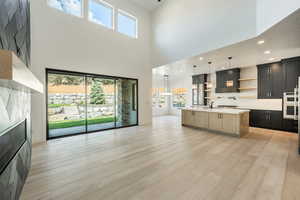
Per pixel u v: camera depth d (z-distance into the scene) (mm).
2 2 1283
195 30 4617
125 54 5734
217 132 4801
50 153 3025
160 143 3713
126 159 2738
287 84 4797
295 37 3227
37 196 1696
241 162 2594
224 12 3820
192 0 4699
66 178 2082
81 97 4820
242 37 3443
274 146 3455
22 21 1946
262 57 4773
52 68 3951
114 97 5641
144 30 6402
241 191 1786
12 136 1413
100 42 4980
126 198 1668
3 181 1190
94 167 2422
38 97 3738
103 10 5203
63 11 4152
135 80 6160
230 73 6539
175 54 5391
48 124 4051
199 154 2971
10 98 1387
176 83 10031
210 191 1790
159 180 2035
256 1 3174
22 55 1951
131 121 6125
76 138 4168
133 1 5883
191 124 5695
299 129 3014
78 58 4453
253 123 5785
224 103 7141
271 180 2018
